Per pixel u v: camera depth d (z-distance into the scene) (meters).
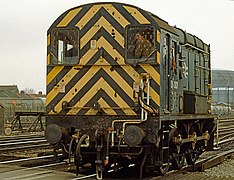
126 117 10.80
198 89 15.32
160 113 10.73
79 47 11.27
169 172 12.22
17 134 28.55
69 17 11.41
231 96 106.25
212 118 16.19
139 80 10.86
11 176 11.31
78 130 11.01
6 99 75.19
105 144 10.72
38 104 58.12
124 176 11.46
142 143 10.52
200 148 15.16
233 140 26.27
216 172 13.14
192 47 14.51
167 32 11.48
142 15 10.99
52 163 13.85
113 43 11.10
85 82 11.18
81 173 11.88
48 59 11.45
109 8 11.16
